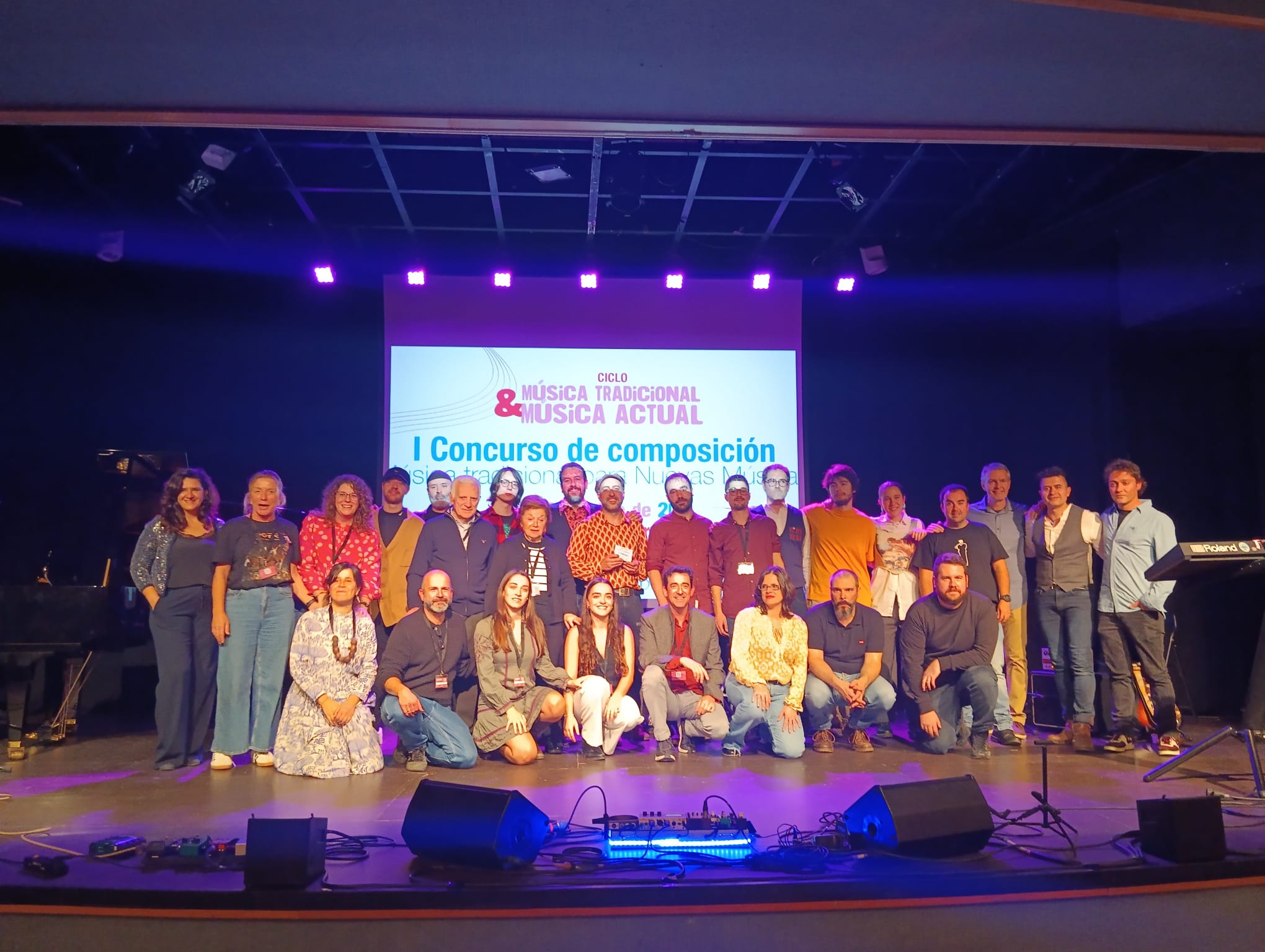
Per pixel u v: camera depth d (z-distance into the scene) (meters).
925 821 2.89
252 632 4.80
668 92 3.22
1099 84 3.21
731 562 5.67
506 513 5.76
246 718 4.77
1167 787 4.08
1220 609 6.46
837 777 4.38
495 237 7.79
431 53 2.95
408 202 7.16
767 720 4.91
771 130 3.50
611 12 2.72
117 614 5.85
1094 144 3.67
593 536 5.62
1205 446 6.54
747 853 2.98
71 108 3.27
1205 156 6.03
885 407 8.07
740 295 7.71
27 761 4.94
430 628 4.81
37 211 6.41
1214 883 2.76
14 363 6.57
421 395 7.46
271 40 2.85
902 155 6.44
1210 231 6.01
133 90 3.15
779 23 2.80
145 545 4.84
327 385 7.69
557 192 6.92
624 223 7.51
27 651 5.05
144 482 6.15
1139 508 5.06
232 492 7.50
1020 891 2.68
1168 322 6.46
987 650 4.98
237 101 3.24
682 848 3.00
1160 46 2.94
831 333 8.10
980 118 3.46
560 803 3.81
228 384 7.52
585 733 4.88
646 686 4.91
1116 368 6.81
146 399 7.30
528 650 4.89
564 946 2.57
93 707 6.40
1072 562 5.34
